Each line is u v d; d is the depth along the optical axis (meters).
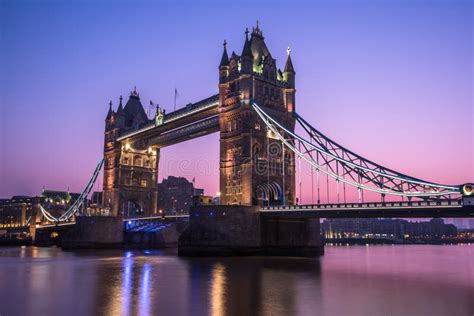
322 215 69.19
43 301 34.62
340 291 38.94
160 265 62.34
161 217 117.75
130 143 138.00
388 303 33.34
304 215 71.25
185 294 36.94
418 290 39.97
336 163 77.50
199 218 77.62
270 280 45.66
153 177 141.38
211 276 48.94
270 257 75.12
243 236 75.69
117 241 124.62
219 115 94.94
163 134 126.25
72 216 164.75
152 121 122.12
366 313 29.78
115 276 50.41
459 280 47.94
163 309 30.81
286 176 91.69
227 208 76.06
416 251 145.75
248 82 88.56
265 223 79.31
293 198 92.00
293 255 82.12
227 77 94.56
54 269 60.25
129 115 144.38
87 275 52.06
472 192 53.34
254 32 96.94
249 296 35.97
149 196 139.38
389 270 60.03
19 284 44.44
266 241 79.06
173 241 127.38
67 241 124.56
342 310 30.69
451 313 29.92
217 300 34.16
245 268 57.12
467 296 36.72
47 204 187.25
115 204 132.12
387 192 66.38
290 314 29.28
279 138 86.12
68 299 35.38
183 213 127.38
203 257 74.75
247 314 29.27
